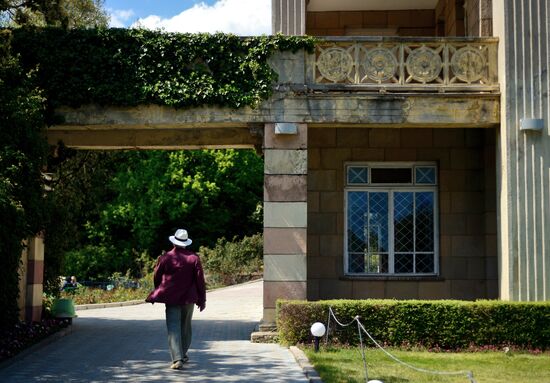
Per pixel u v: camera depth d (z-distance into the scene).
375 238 15.93
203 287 10.96
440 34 18.19
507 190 13.45
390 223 15.95
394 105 13.85
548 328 12.66
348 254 15.87
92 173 21.27
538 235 13.38
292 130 13.81
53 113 14.05
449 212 15.77
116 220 40.25
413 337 12.68
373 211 15.98
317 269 15.72
